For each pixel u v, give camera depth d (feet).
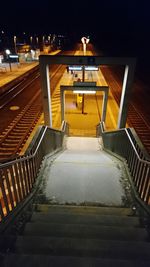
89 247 9.07
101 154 29.25
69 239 9.43
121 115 33.91
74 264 8.02
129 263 8.05
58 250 8.96
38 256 8.30
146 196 13.99
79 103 62.59
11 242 9.36
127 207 14.40
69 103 67.00
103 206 14.55
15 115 52.13
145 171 14.44
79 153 30.14
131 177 17.99
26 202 13.75
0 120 48.73
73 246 9.12
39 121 48.91
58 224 10.94
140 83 93.81
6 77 95.20
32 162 17.30
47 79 31.07
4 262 8.17
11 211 12.10
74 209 13.65
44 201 15.08
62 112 42.11
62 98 40.73
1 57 140.36
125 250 8.96
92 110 61.67
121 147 25.20
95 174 19.07
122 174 19.17
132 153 18.95
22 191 14.48
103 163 22.00
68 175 18.92
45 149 24.12
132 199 15.14
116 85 91.35
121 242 9.32
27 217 12.09
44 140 23.32
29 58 156.97
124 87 31.42
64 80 96.22
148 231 10.57
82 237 10.19
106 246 9.12
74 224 10.96
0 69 117.50
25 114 53.11
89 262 8.07
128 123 48.37
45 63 29.68
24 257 8.30
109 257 8.67
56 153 29.37
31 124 46.16
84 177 18.54
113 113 58.90
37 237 9.55
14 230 10.69
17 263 8.13
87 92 40.57
